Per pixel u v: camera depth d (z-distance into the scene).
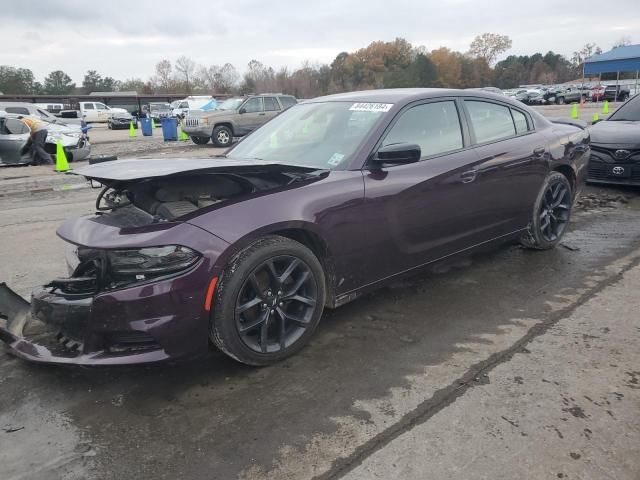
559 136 4.84
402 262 3.55
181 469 2.19
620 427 2.36
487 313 3.61
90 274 2.89
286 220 2.87
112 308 2.54
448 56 90.44
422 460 2.19
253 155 3.92
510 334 3.29
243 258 2.73
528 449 2.23
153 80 98.62
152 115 40.28
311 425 2.45
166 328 2.56
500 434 2.33
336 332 3.39
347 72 89.25
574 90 50.06
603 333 3.25
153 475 2.16
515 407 2.53
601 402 2.54
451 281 4.23
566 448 2.23
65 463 2.25
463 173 3.80
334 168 3.34
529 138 4.52
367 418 2.48
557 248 5.02
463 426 2.40
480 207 4.00
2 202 8.54
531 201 4.54
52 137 14.05
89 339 2.62
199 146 18.58
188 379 2.88
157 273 2.56
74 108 47.19
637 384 2.69
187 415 2.56
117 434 2.43
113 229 2.72
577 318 3.48
